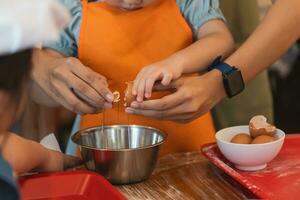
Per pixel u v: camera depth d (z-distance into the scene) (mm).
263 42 1133
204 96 1091
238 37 1618
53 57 1214
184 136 1241
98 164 977
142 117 1231
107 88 1098
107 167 969
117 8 1253
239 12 1597
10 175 563
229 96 1112
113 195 868
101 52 1248
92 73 1110
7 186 558
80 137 1049
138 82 1053
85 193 922
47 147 1056
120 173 967
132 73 1245
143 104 1046
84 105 1109
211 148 1084
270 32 1136
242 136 1034
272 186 934
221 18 1270
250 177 972
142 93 1039
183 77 1106
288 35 1144
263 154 980
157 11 1245
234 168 1018
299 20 1140
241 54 1133
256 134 1030
